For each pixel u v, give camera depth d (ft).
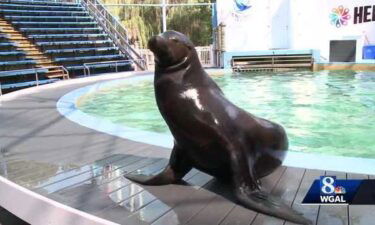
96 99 35.42
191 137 10.85
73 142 17.80
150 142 17.37
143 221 9.92
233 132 10.64
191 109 10.57
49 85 40.04
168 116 10.91
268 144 11.24
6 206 12.66
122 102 33.78
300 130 23.15
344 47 55.36
